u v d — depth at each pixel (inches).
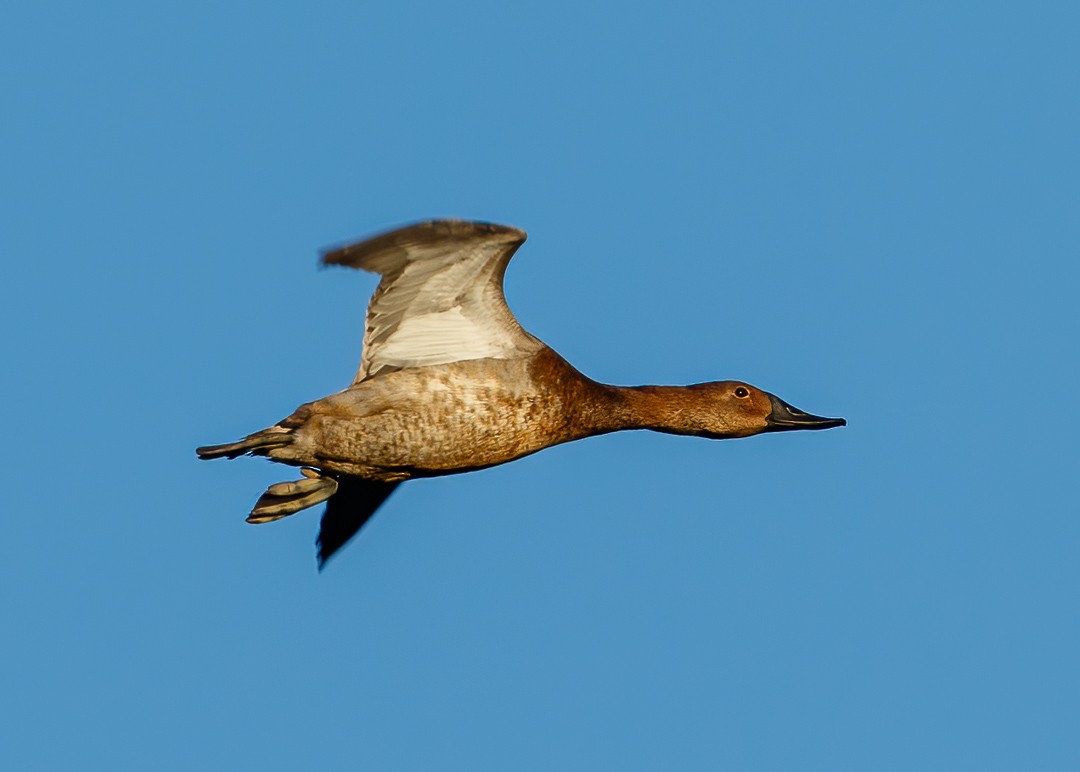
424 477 639.8
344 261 565.0
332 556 687.7
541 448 647.8
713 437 699.4
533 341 633.6
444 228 566.9
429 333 621.0
